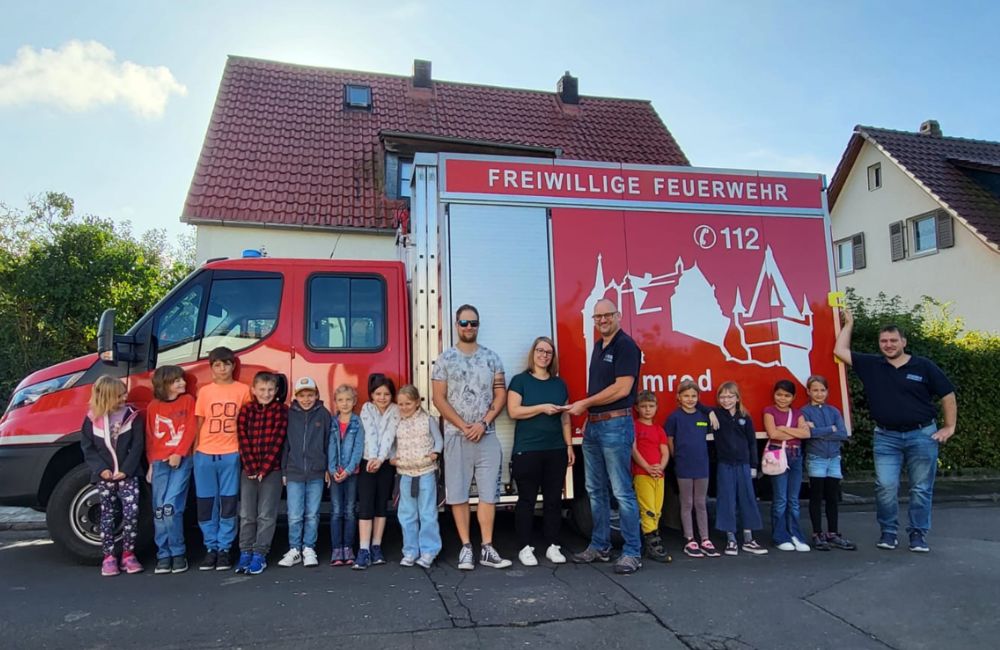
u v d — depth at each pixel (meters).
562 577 4.68
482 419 4.91
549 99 17.33
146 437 4.91
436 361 5.00
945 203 16.23
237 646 3.46
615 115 17.25
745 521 5.39
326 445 4.95
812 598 4.26
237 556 5.29
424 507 4.98
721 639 3.60
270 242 11.67
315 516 4.97
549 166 5.58
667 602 4.16
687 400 5.37
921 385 5.44
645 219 5.71
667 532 6.27
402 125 14.61
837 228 20.78
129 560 4.82
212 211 11.47
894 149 18.30
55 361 11.38
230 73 14.62
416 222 5.30
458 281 5.27
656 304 5.62
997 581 4.62
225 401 4.90
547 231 5.49
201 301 5.33
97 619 3.85
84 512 5.00
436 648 3.44
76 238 11.92
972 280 16.09
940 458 9.27
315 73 15.48
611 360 4.89
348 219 12.03
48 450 4.96
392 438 4.94
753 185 6.00
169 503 4.81
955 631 3.73
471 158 5.44
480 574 4.76
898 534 6.21
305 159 13.01
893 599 4.25
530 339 5.34
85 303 11.49
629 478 4.89
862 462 9.03
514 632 3.66
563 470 5.10
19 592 4.38
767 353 5.78
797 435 5.53
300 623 3.77
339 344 5.37
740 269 5.84
